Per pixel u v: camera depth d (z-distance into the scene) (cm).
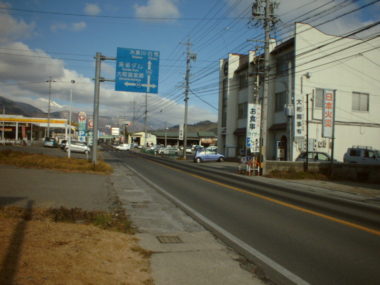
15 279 338
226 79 4394
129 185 1413
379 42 3134
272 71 3347
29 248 435
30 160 2028
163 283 404
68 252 439
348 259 530
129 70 2062
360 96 3094
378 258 538
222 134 4462
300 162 2214
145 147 6844
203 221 780
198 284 409
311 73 2923
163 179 1695
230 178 1884
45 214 696
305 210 957
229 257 524
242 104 4091
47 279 347
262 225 753
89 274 379
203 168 2677
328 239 649
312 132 2897
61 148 5047
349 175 2014
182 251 542
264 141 2192
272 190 1417
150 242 585
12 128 7225
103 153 5084
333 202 1173
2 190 1024
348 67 3045
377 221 853
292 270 476
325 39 2980
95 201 937
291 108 2609
